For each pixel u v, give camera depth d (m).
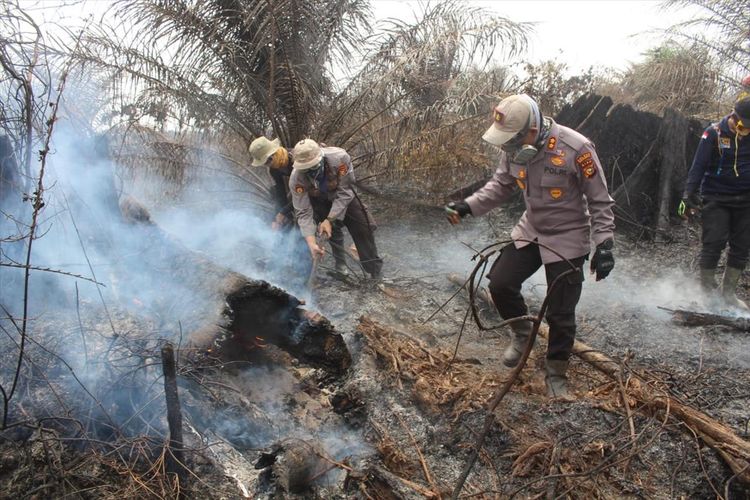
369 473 2.73
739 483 2.65
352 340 3.86
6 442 2.61
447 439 3.01
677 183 6.05
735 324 4.13
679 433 2.86
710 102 8.53
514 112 2.90
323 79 6.66
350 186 4.66
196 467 2.66
